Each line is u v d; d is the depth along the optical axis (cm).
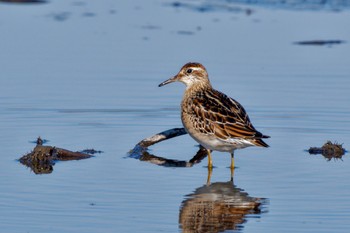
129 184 1402
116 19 2619
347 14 2683
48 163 1516
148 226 1200
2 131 1702
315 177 1445
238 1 2911
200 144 1573
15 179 1416
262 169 1502
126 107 1891
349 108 1869
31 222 1205
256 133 1441
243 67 2142
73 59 2202
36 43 2336
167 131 1681
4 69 2112
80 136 1686
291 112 1848
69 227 1188
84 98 1934
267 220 1228
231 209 1277
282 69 2138
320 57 2248
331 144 1609
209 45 2333
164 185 1402
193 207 1284
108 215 1240
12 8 2753
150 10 2761
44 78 2050
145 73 2103
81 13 2698
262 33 2461
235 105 1512
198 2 2889
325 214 1250
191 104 1538
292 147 1638
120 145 1638
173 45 2333
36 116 1811
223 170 1504
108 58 2212
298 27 2525
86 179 1424
